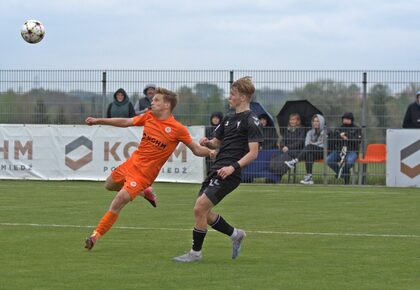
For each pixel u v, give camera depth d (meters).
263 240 21.42
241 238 18.28
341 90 43.69
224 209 29.38
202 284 15.40
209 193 17.67
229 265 17.53
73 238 21.34
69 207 29.41
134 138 41.91
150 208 29.34
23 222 24.83
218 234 22.38
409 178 40.75
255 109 42.28
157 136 18.66
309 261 18.14
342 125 42.72
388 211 29.02
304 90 43.97
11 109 45.28
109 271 16.66
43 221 25.09
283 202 32.16
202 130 41.12
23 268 16.91
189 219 25.95
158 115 18.73
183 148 41.41
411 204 31.69
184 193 35.81
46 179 42.59
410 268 17.33
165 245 20.30
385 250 19.80
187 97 43.94
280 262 17.97
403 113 43.22
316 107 43.69
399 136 40.78
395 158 40.88
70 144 42.41
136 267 17.16
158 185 40.31
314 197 34.47
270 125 42.31
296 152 42.00
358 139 41.78
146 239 21.34
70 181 42.16
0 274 16.22
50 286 15.09
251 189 38.47
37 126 42.59
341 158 41.78
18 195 34.25
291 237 22.02
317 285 15.43
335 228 24.05
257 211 28.77
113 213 18.45
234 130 17.92
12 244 20.22
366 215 27.66
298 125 42.34
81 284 15.28
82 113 44.69
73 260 17.94
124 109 42.53
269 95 44.06
